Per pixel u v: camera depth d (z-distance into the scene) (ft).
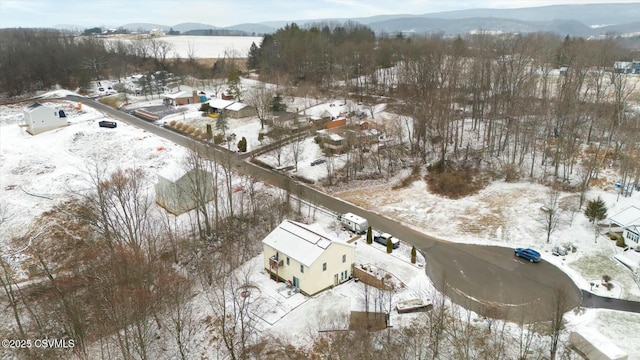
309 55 466.29
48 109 332.39
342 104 380.17
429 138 293.64
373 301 155.22
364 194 248.73
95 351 143.33
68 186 245.65
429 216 222.07
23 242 205.87
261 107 352.90
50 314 160.97
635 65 407.44
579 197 220.02
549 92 300.61
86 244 201.67
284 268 170.09
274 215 218.38
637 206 204.85
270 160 286.46
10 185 248.93
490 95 332.80
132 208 225.35
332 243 163.22
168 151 294.66
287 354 136.36
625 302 154.81
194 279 177.99
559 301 129.18
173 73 523.29
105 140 314.14
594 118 256.52
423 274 174.19
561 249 183.83
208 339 146.30
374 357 131.03
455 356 132.05
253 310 154.81
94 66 549.13
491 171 256.32
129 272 153.48
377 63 458.91
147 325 149.18
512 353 132.16
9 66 493.77
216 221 206.08
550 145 264.11
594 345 127.65
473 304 155.84
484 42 411.75
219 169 267.39
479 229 207.31
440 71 338.13
